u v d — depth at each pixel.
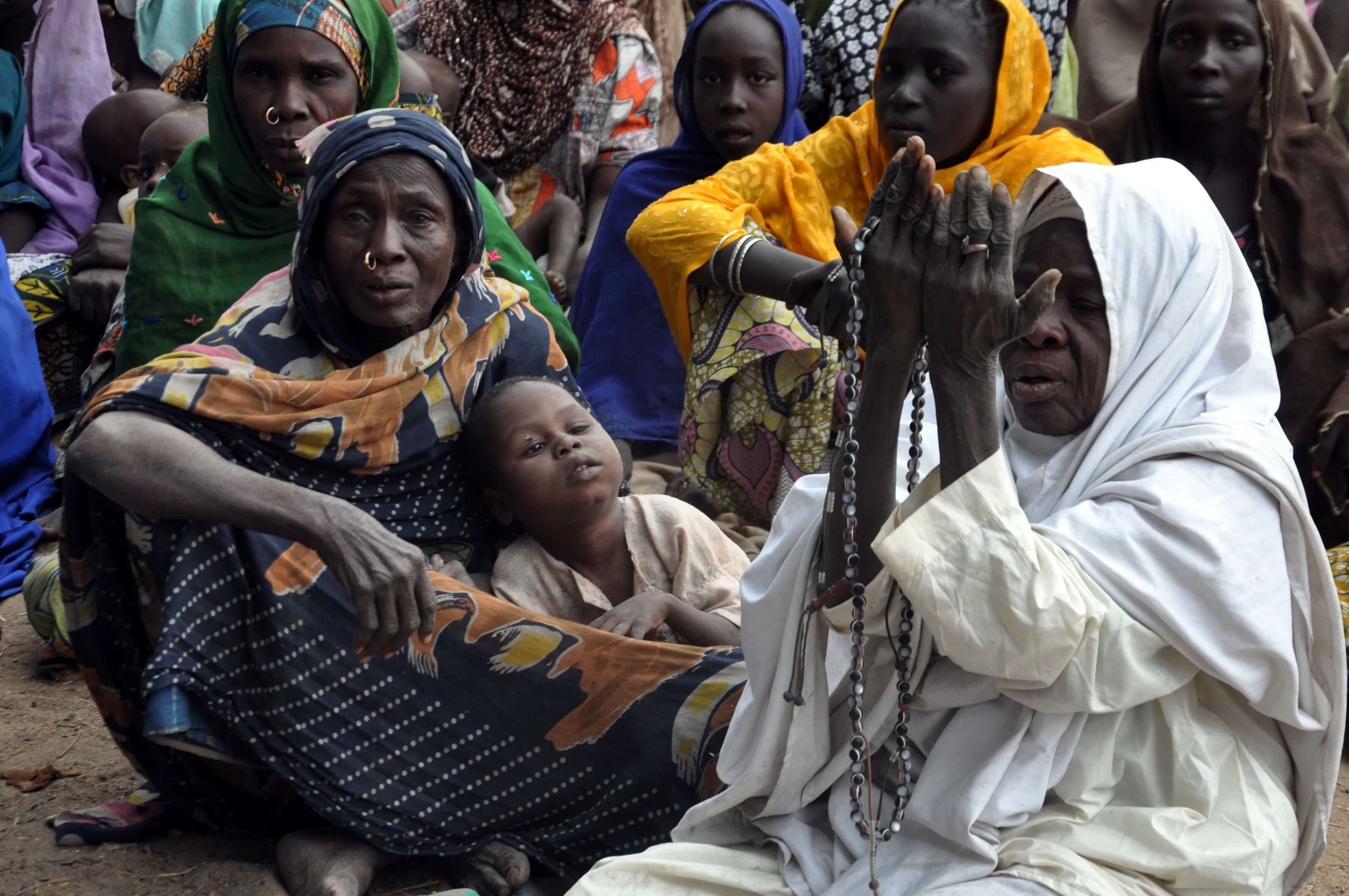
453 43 6.32
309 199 2.90
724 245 3.76
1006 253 1.76
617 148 6.15
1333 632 1.98
